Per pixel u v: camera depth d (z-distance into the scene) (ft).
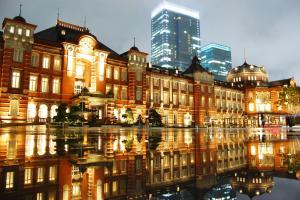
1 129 108.27
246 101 337.52
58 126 138.92
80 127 143.13
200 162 28.71
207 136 88.58
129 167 24.61
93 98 166.50
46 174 20.34
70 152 34.68
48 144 46.01
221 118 298.15
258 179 18.60
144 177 20.25
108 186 17.08
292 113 338.13
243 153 36.73
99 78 185.68
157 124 200.13
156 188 16.62
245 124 328.08
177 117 252.42
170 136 85.40
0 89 143.33
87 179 18.95
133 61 209.15
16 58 149.59
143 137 74.90
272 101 335.26
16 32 150.00
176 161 29.27
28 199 13.64
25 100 150.61
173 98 252.42
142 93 212.84
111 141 55.06
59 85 167.94
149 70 233.55
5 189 15.80
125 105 202.80
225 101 310.04
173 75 253.03
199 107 269.44
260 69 378.32
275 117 331.77
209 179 19.24
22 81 150.41
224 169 23.81
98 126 158.61
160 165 26.40
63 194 14.76
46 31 193.16
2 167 23.32
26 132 89.04
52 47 165.89
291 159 29.50
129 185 17.46
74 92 173.68
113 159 29.37
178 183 18.10
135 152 36.99
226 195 14.10
